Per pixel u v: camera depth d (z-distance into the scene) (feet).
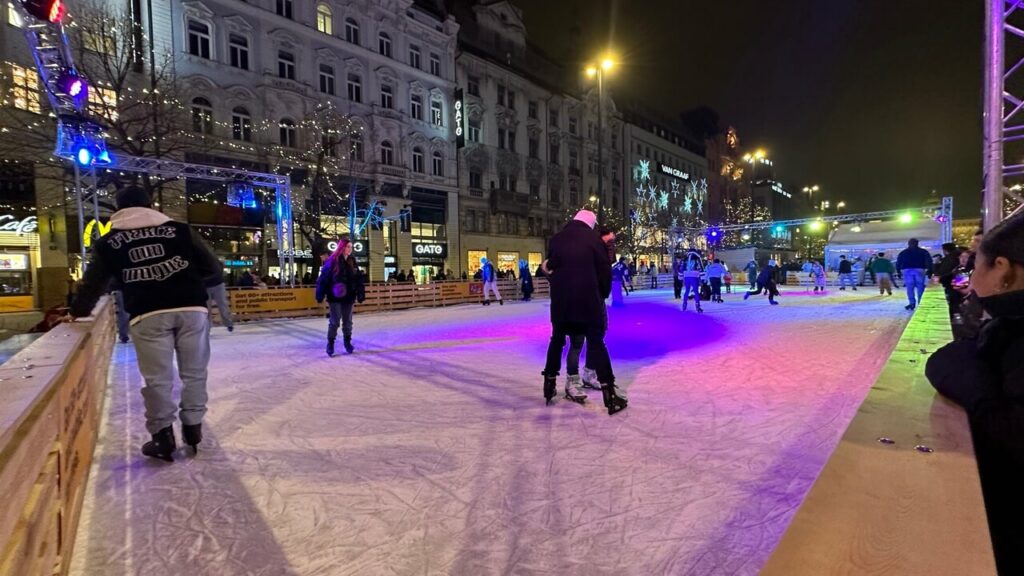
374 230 85.05
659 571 6.23
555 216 123.85
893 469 3.33
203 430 12.26
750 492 8.27
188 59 64.95
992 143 19.54
